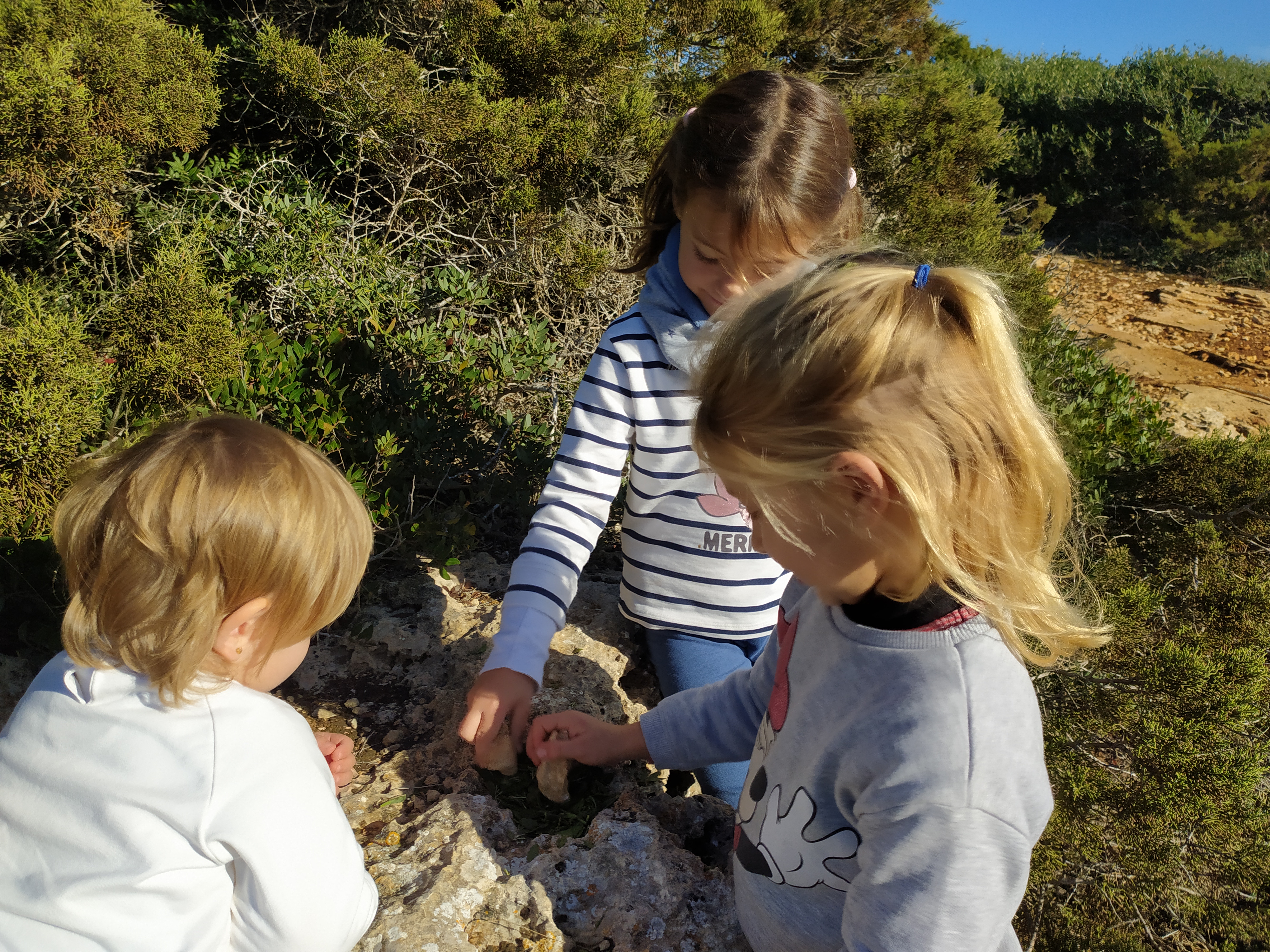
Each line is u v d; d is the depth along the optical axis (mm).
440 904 1415
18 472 2254
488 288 4277
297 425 2637
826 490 946
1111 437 4148
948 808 918
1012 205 9250
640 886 1491
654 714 1596
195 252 3203
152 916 1062
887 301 951
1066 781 2244
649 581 1954
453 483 2975
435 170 4512
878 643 1003
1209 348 8359
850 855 1095
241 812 1101
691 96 5410
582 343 4285
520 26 4855
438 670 2195
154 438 1168
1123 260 10828
